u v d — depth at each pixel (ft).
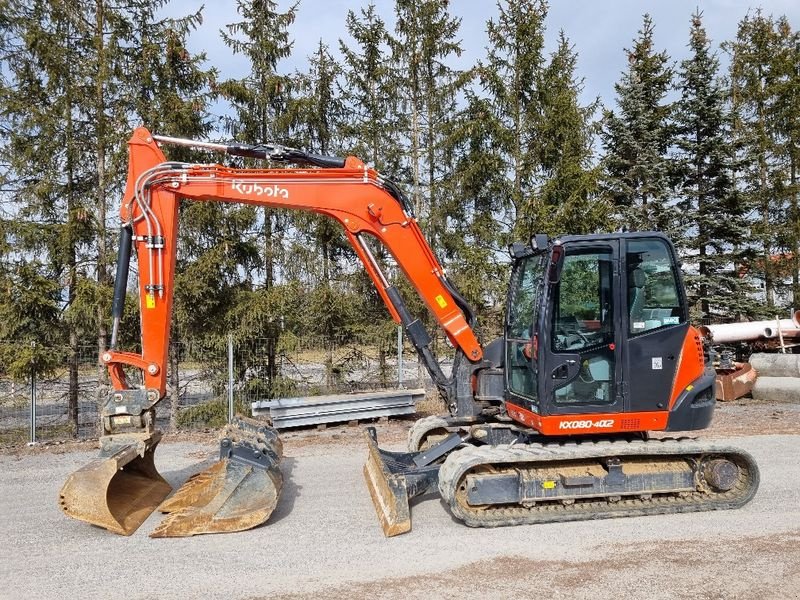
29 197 42.19
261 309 43.01
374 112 53.36
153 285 20.15
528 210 50.31
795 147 64.69
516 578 14.92
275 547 17.34
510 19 53.72
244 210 45.85
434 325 49.57
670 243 19.66
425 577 15.08
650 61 63.98
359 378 48.70
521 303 21.75
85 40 43.55
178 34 44.01
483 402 22.82
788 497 21.24
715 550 16.47
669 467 19.86
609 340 19.40
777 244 63.67
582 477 19.07
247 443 19.88
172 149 43.21
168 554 16.94
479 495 18.56
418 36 51.93
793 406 41.70
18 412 41.96
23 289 38.63
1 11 40.73
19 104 40.50
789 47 67.92
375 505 20.56
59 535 18.70
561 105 50.90
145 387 20.03
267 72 49.24
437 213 52.80
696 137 63.98
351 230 21.88
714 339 48.37
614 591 14.08
